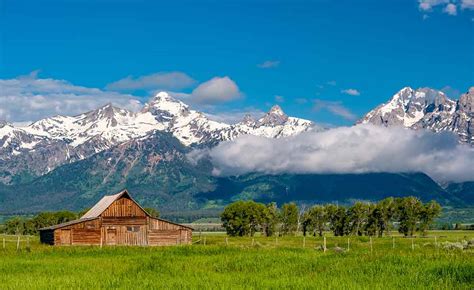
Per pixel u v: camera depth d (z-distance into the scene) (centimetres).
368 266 4278
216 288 3419
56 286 3581
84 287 3531
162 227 11394
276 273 4122
